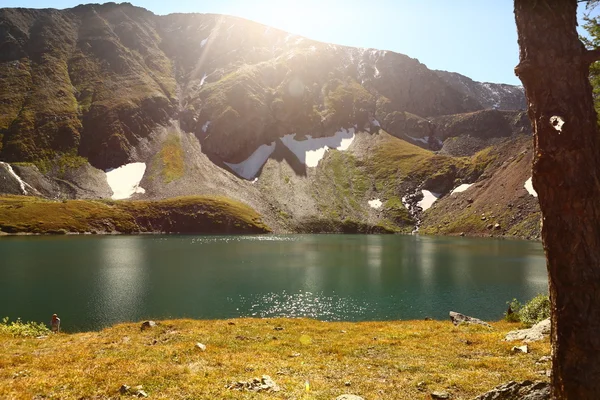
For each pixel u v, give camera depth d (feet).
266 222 613.11
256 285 201.26
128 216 560.20
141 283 199.31
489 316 150.92
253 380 47.57
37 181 647.15
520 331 78.28
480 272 243.40
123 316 143.23
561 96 20.84
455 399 43.78
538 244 420.77
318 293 185.88
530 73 21.48
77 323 132.77
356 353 67.36
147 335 83.97
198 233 552.00
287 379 50.11
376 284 207.31
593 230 19.85
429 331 90.38
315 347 72.43
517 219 528.22
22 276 210.18
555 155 20.34
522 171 616.80
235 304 164.66
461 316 108.58
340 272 241.55
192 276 221.25
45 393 42.93
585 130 20.52
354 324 106.11
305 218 647.97
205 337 79.92
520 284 207.62
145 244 383.86
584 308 19.70
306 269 250.57
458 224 589.32
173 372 51.11
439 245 413.18
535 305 99.71
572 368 19.92
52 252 308.60
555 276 20.75
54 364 55.21
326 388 47.16
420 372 54.85
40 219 506.89
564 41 21.13
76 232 499.10
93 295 172.14
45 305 154.71
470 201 638.53
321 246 394.93
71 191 649.61
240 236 512.63
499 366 56.08
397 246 401.08
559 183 20.26
